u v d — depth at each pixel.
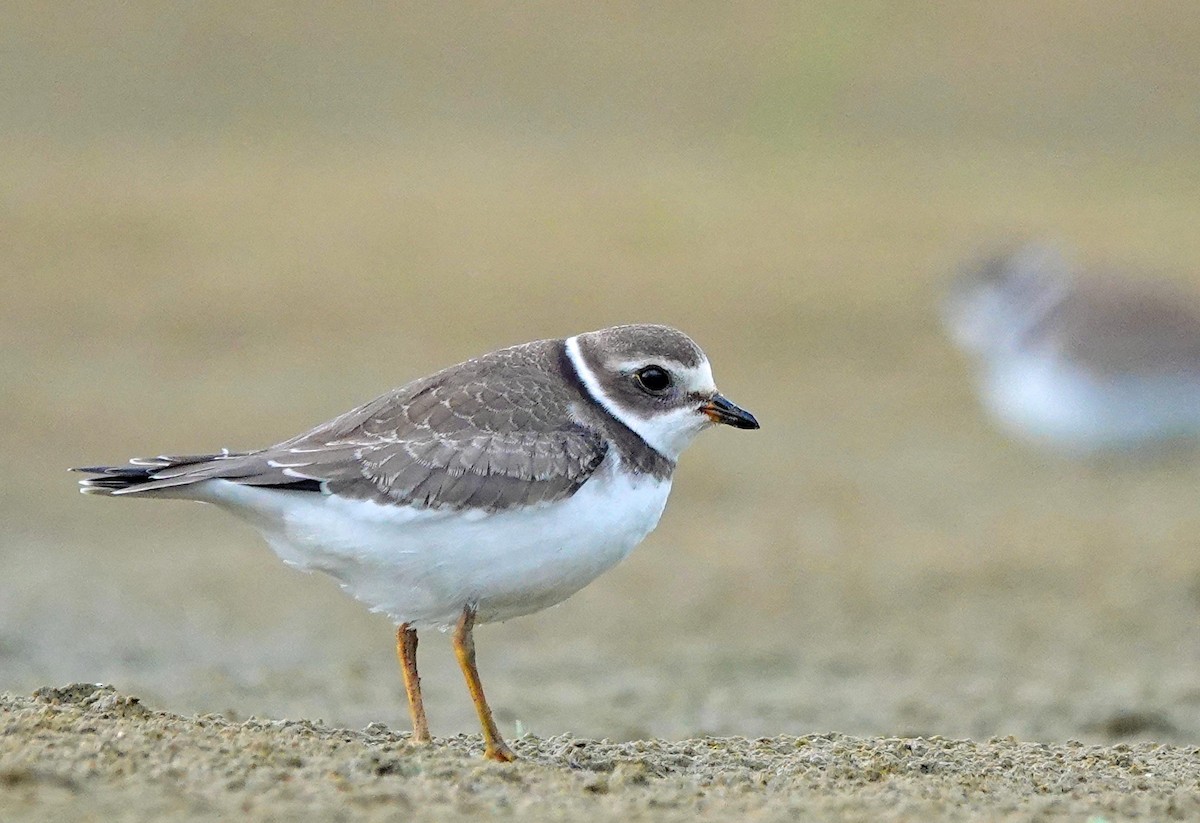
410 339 21.06
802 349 21.09
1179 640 11.98
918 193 26.77
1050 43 32.47
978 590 13.27
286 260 23.55
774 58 32.22
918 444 18.12
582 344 7.53
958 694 10.86
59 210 24.98
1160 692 10.71
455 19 33.25
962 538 14.66
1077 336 16.56
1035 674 11.33
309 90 30.64
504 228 24.86
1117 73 31.36
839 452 17.84
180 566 14.32
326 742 6.64
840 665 11.70
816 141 29.22
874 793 6.50
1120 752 7.62
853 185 27.19
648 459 7.41
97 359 20.36
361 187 26.48
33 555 14.52
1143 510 15.23
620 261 23.69
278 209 25.44
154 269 23.14
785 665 11.73
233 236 24.34
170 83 30.52
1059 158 28.47
